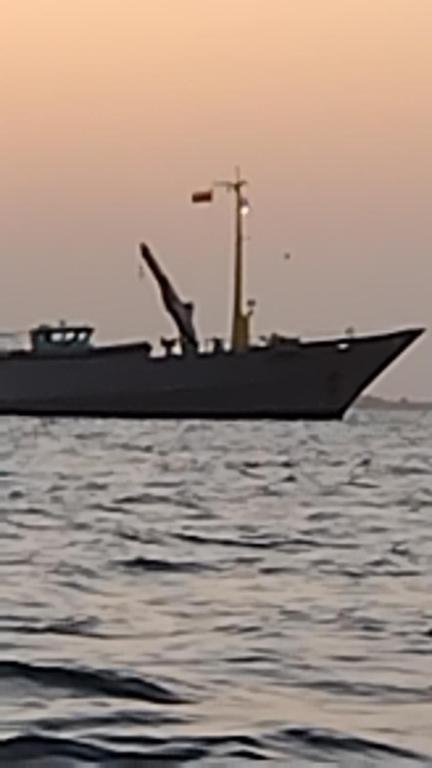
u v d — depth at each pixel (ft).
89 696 42.65
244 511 118.21
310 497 136.46
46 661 47.67
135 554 82.12
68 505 119.96
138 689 43.70
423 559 82.33
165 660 48.44
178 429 287.69
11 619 56.44
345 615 59.36
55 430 280.92
